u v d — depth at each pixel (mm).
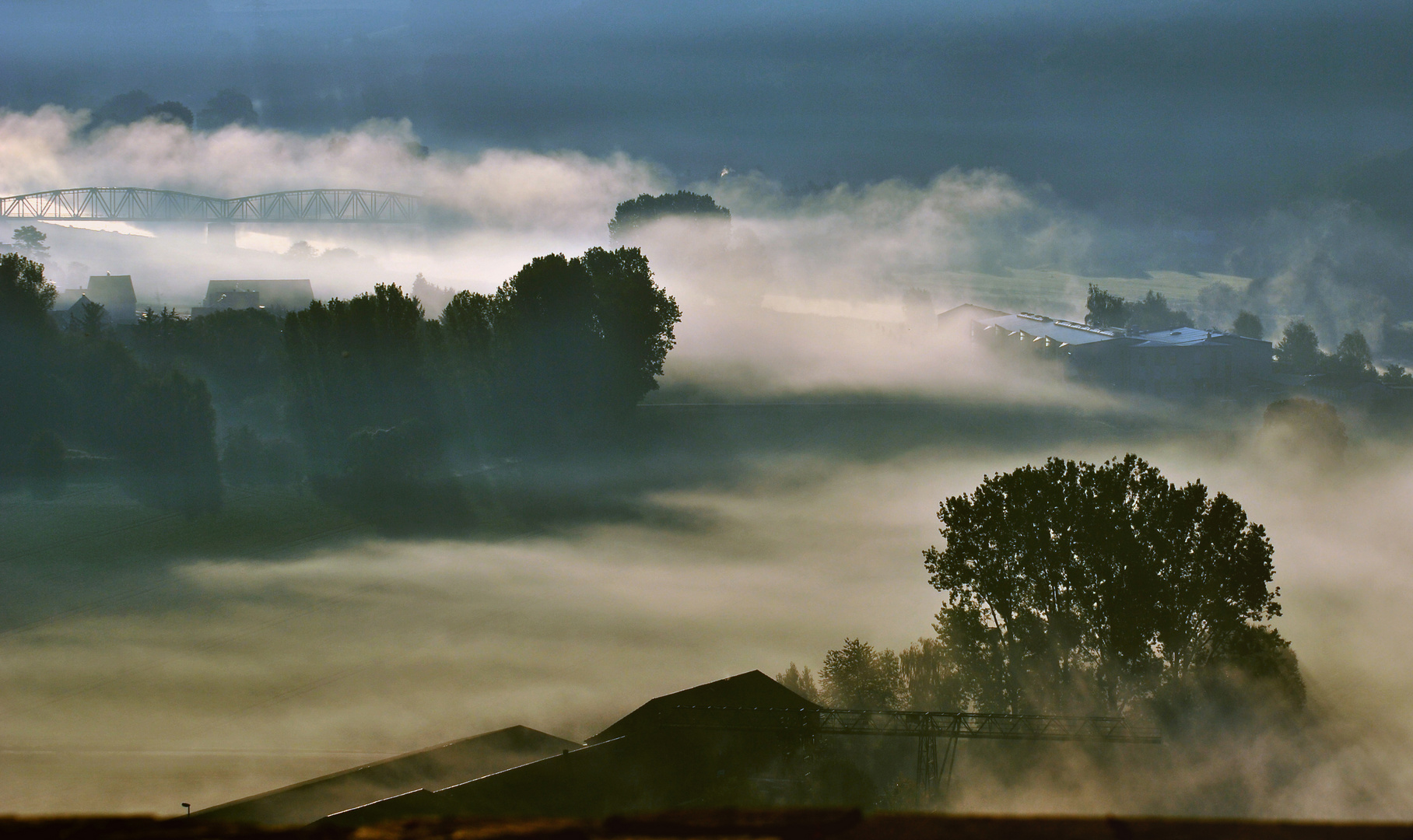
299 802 37438
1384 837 3623
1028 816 3727
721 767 43969
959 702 52062
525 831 3490
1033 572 51469
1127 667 49219
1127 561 49688
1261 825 3699
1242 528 50312
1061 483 51625
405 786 39875
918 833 3557
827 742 46594
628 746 42719
